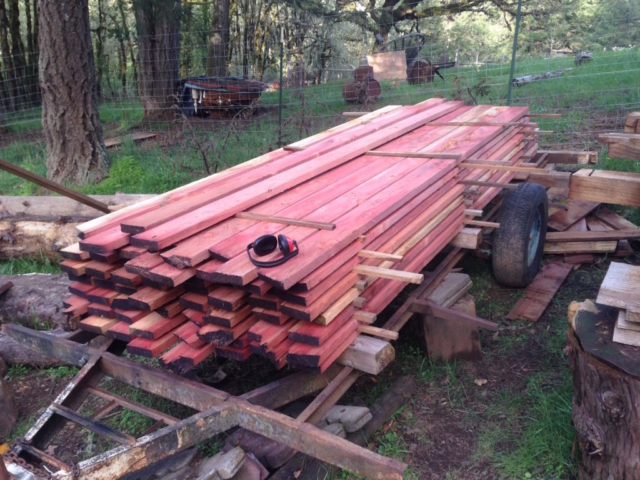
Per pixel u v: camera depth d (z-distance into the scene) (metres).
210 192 3.34
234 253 2.58
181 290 2.73
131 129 13.38
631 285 2.68
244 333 2.60
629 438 2.54
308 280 2.42
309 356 2.49
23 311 4.62
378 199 3.24
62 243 5.81
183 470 2.91
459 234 4.29
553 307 4.82
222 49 17.02
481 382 3.87
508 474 3.08
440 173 3.74
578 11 20.53
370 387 3.82
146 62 13.91
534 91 10.93
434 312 3.71
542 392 3.68
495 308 4.83
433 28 26.66
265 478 2.88
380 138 4.55
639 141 4.13
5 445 3.14
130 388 4.05
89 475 2.19
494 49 24.55
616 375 2.52
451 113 5.84
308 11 21.58
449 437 3.40
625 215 6.10
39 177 4.25
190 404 2.81
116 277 2.72
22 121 15.02
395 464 2.23
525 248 4.74
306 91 15.24
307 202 3.26
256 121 11.42
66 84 8.45
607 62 12.88
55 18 8.20
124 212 3.17
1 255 6.02
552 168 6.70
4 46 18.42
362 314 2.86
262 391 2.71
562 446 3.16
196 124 12.33
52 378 4.27
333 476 3.06
